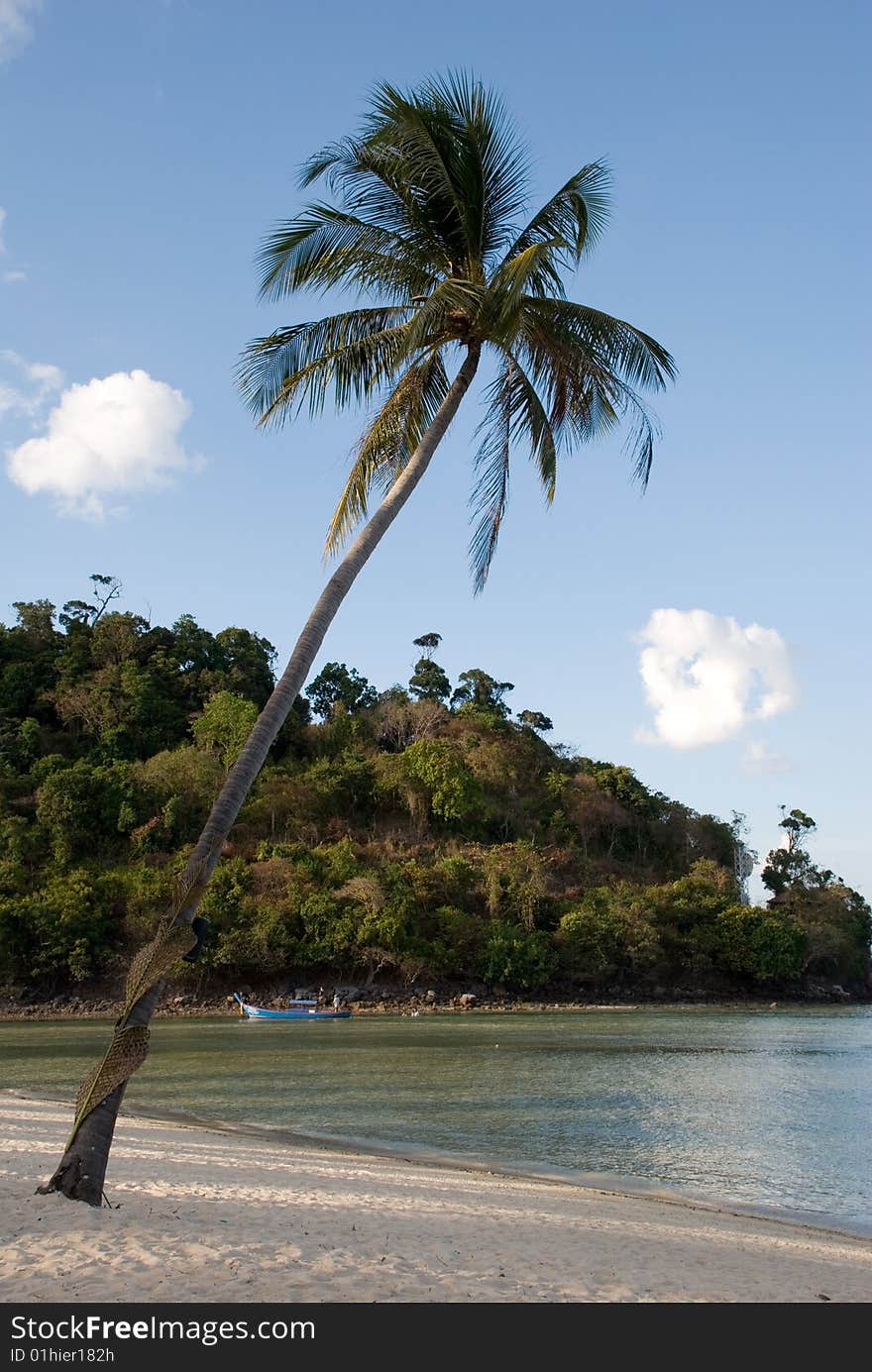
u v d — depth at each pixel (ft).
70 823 280.72
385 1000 252.42
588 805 384.68
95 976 245.65
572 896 308.40
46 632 393.91
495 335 58.44
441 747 349.41
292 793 327.67
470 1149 74.95
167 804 291.79
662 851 398.42
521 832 366.63
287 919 256.52
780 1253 45.50
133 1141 66.39
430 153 58.49
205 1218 38.73
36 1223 34.14
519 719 455.63
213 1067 126.62
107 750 330.34
